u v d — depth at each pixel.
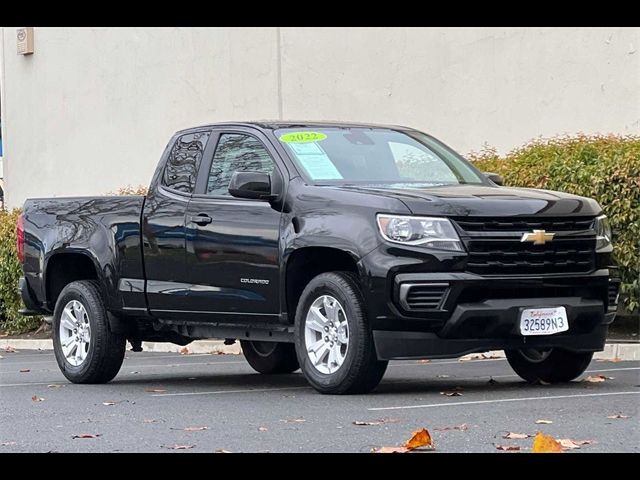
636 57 17.44
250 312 11.73
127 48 25.92
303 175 11.49
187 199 12.43
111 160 26.48
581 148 15.61
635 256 14.88
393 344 10.58
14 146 29.25
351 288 10.77
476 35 19.41
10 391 12.54
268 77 22.73
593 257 11.07
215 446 8.31
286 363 14.14
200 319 12.24
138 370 15.25
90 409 10.73
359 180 11.62
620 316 15.95
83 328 13.42
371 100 20.92
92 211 13.41
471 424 8.84
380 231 10.62
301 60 22.08
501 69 19.08
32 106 28.62
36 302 14.13
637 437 8.16
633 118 17.47
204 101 24.16
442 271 10.44
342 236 10.82
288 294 11.41
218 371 14.94
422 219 10.52
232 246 11.81
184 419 9.81
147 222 12.71
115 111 26.33
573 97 18.19
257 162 12.00
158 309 12.59
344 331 10.85
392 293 10.51
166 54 24.98
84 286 13.41
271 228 11.48
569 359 11.55
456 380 12.43
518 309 10.60
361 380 10.78
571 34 18.20
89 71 26.95
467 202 10.62
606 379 12.03
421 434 7.79
